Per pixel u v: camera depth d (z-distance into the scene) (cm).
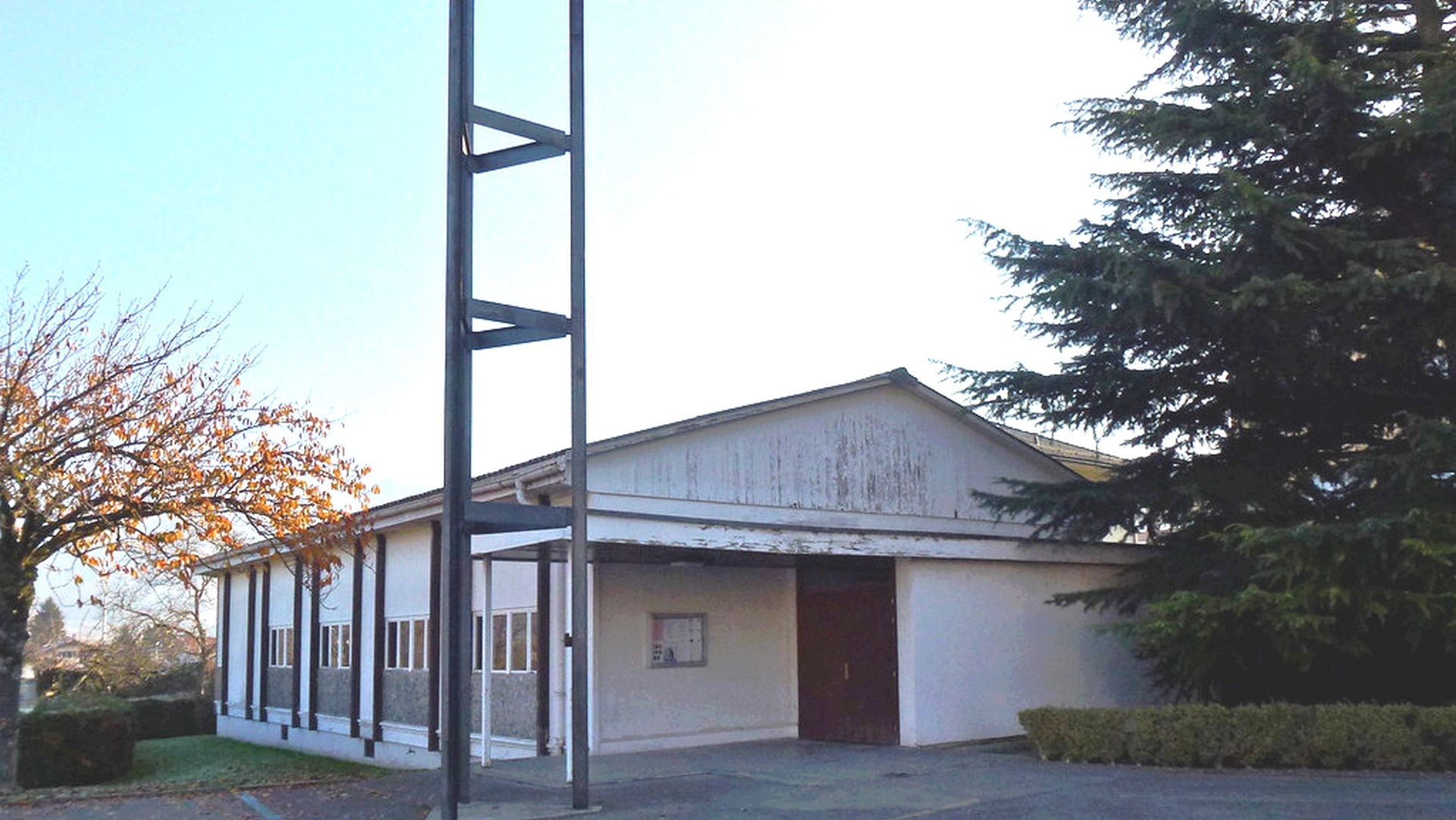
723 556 1662
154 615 3966
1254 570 1508
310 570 2212
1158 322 1556
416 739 1981
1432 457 1324
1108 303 1513
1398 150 1438
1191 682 1719
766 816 1090
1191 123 1513
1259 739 1302
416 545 2047
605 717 1600
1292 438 1658
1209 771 1301
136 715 2880
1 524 1681
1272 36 1578
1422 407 1538
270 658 2688
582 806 1140
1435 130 1389
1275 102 1508
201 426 1814
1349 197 1560
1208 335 1540
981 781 1270
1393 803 1040
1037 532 1795
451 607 1118
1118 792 1165
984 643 1755
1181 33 1628
